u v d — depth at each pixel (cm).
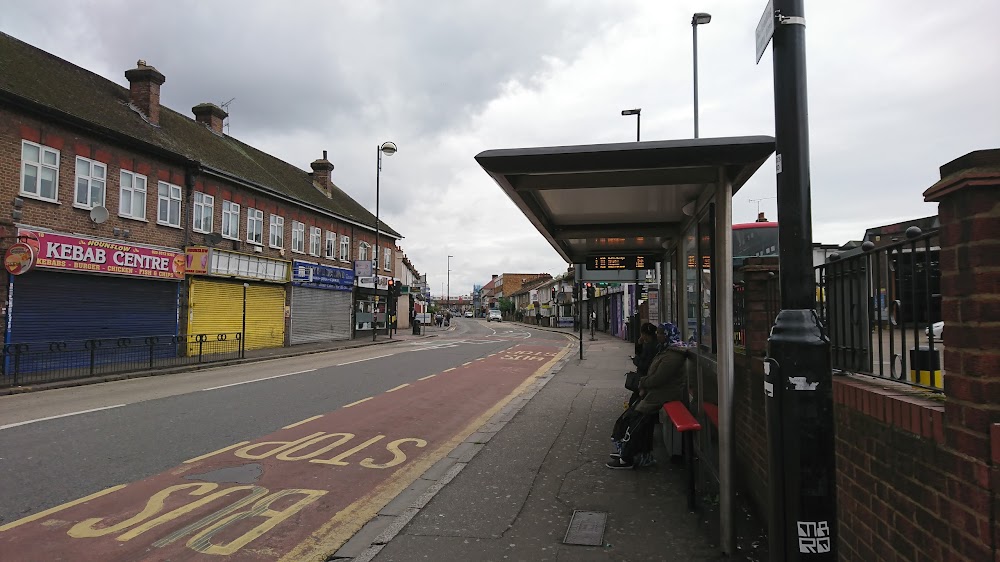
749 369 483
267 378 1492
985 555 196
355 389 1293
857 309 349
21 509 526
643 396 661
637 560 405
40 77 1834
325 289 3309
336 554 434
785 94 256
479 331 5319
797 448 240
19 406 1059
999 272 198
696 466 631
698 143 387
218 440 798
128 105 2217
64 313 1694
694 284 650
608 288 3950
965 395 207
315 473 646
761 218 1700
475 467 651
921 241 280
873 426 283
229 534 472
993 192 200
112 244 1820
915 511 243
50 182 1662
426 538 451
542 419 923
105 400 1124
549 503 528
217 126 3006
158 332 2039
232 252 2395
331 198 3778
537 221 639
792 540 240
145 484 600
